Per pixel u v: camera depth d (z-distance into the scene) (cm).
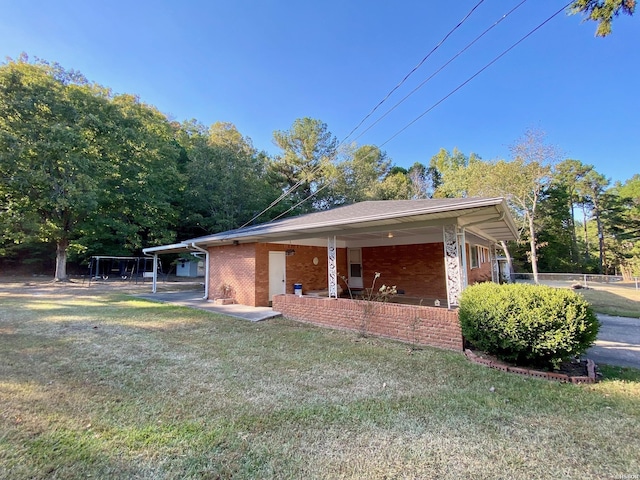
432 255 1149
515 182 2467
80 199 1808
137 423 301
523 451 259
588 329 427
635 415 321
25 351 534
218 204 2414
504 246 2539
